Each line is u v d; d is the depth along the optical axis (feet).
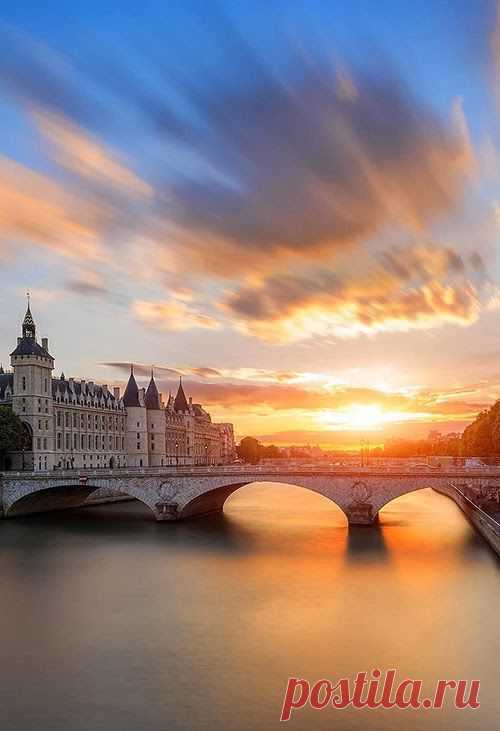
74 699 148.05
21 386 548.72
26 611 213.46
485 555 293.43
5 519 431.02
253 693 150.82
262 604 219.00
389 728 135.74
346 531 365.61
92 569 273.33
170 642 183.11
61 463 592.60
